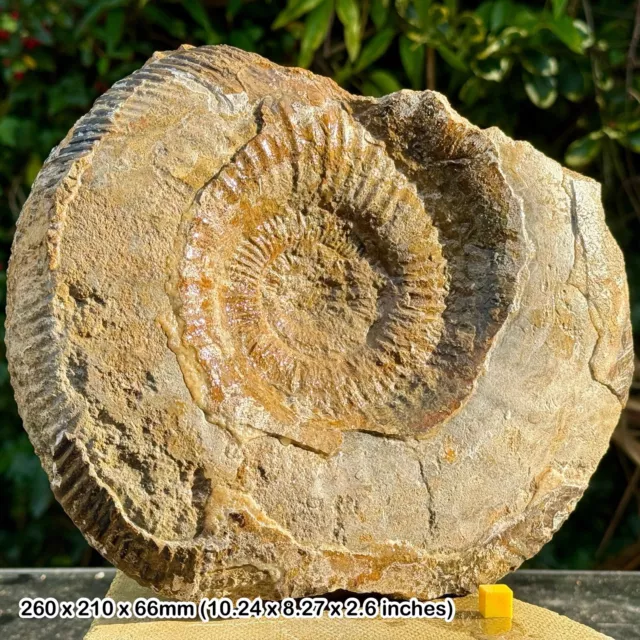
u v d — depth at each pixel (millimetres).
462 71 667
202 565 430
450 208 474
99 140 428
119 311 422
